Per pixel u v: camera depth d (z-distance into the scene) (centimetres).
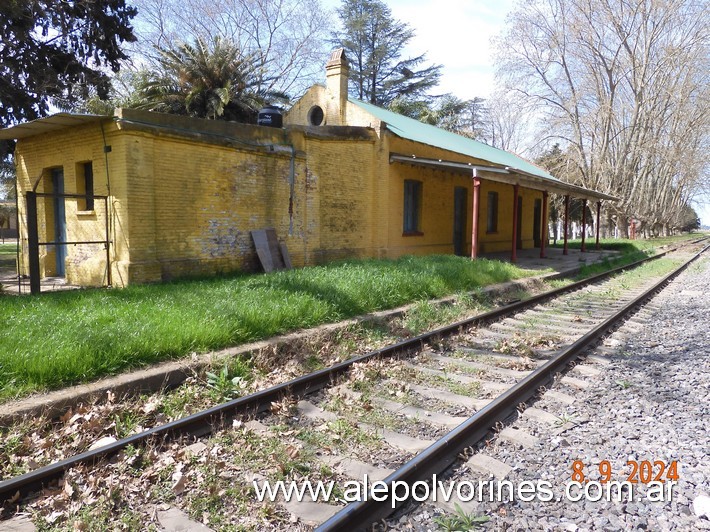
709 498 319
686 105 4009
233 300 748
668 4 3244
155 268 955
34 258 821
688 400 497
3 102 1568
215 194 1080
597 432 425
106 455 362
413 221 1686
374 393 515
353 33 4412
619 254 2355
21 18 1466
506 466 364
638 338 759
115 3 1731
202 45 2516
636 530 295
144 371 505
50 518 295
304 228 1299
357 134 1395
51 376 452
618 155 3766
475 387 532
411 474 333
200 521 300
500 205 2302
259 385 526
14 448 370
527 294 1164
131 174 919
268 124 1317
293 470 355
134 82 2616
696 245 3766
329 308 777
